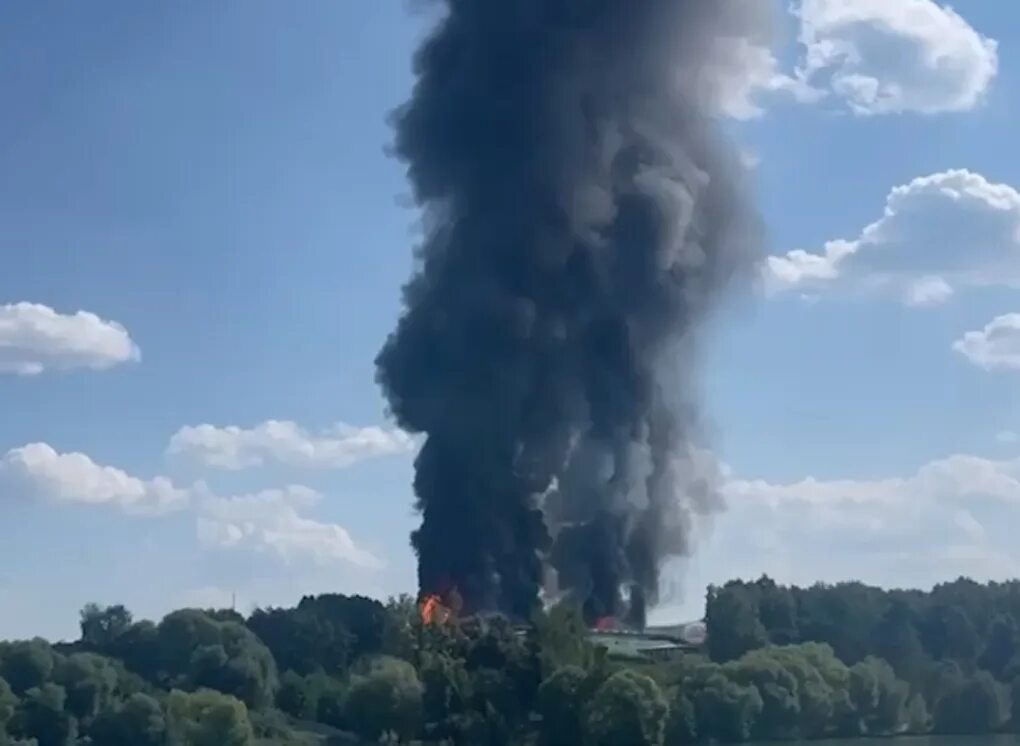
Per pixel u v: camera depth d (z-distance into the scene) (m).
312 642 156.12
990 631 180.62
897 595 183.38
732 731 139.88
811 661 152.75
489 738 132.88
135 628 151.00
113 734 127.88
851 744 149.62
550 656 135.88
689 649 163.88
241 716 129.12
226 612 159.88
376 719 134.00
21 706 129.38
